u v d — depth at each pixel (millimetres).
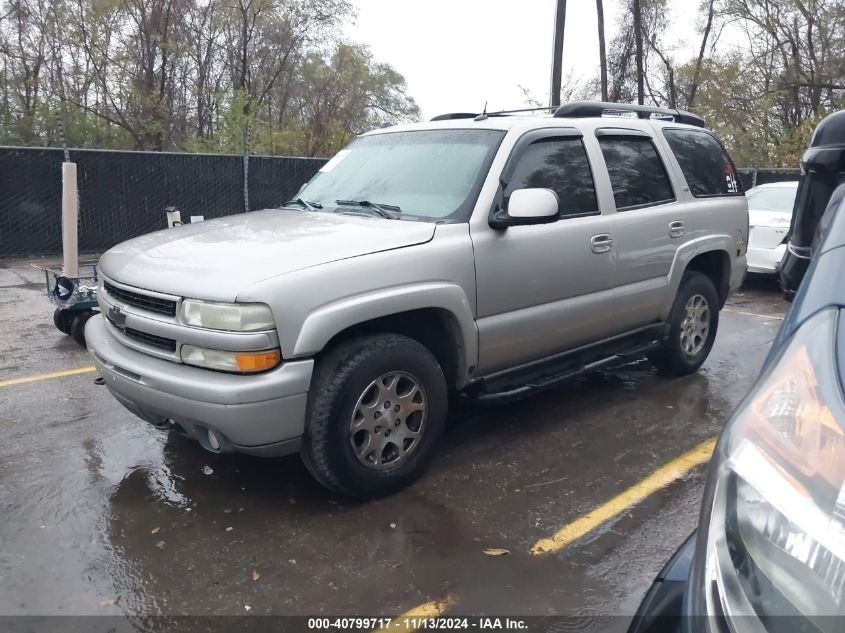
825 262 1752
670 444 4566
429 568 3188
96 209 12500
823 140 3033
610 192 4828
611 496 3865
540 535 3467
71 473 4074
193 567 3188
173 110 25516
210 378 3287
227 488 3918
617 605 2951
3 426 4730
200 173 13547
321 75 27625
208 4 25266
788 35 28891
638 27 24672
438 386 3873
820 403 1394
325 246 3564
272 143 20984
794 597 1253
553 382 4582
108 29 24219
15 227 11789
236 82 25938
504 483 3994
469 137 4438
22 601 2943
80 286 6297
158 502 3760
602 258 4684
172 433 4656
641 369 6184
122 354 3713
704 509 1571
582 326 4660
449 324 3932
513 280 4148
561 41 16469
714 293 5891
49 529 3484
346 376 3471
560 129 4637
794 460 1354
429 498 3812
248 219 4391
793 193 10398
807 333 1572
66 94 25000
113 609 2906
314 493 3863
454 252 3852
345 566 3199
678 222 5309
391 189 4391
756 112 27422
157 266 3611
